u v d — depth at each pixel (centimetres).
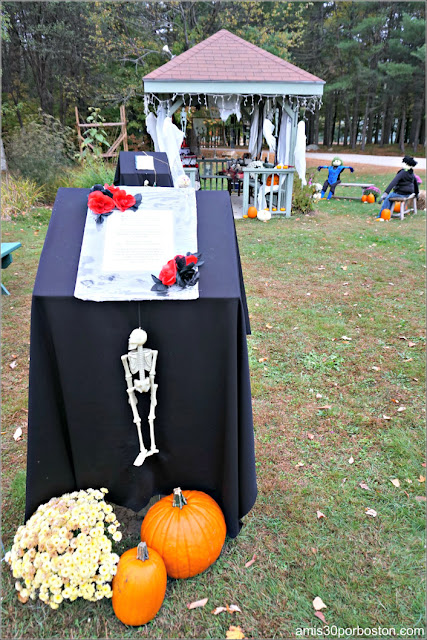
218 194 197
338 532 211
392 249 684
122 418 185
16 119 1716
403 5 2688
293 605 178
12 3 1552
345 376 345
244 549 201
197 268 170
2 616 173
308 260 629
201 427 191
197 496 197
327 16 3022
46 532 173
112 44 1670
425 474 248
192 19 1909
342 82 2689
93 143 1438
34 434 179
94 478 196
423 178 1638
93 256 170
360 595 182
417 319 443
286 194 930
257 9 1931
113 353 173
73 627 170
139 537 205
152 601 166
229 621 172
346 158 2655
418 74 2577
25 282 532
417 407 307
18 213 869
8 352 373
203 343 175
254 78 862
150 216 183
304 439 276
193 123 1216
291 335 408
